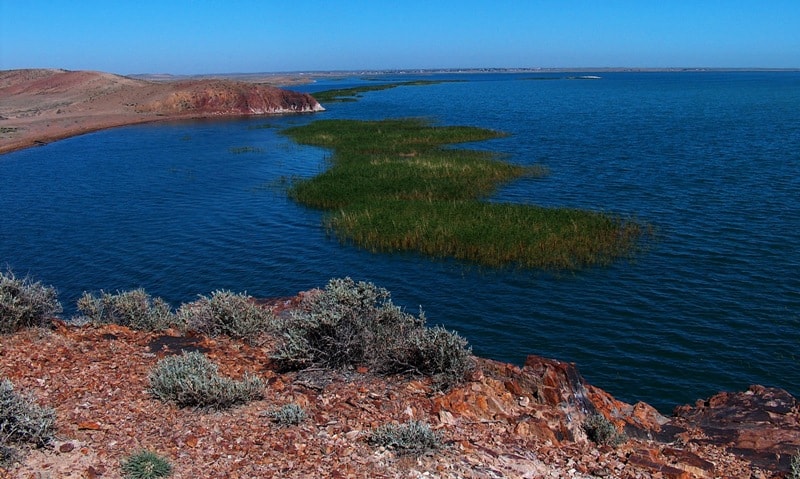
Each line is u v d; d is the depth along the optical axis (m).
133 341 10.86
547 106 96.25
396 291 19.69
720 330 16.44
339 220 27.28
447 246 23.31
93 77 115.69
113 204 32.25
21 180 38.72
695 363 14.81
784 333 16.16
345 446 7.12
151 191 35.41
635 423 9.15
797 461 7.47
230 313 12.01
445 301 18.78
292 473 6.47
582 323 17.05
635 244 23.44
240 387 8.18
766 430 8.96
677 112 81.31
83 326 11.77
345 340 9.95
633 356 15.20
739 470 7.81
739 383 13.94
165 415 7.71
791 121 66.81
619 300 18.50
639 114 78.88
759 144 48.03
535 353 15.42
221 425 7.51
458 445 7.43
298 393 8.73
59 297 19.66
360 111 90.69
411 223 25.81
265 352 11.03
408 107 96.75
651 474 7.37
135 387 8.52
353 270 21.78
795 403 10.02
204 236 26.33
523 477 6.92
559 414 8.59
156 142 57.03
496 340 16.17
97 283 20.98
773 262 21.30
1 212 30.52
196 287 20.59
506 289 19.59
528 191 32.75
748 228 25.19
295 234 26.41
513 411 8.70
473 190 32.47
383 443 7.18
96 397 8.06
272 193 34.41
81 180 38.72
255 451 6.90
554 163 40.84
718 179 34.78
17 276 21.39
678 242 23.62
